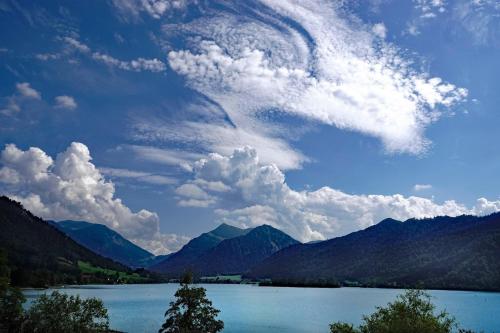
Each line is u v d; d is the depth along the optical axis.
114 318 153.62
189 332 75.00
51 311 70.44
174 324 78.31
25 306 135.12
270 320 162.00
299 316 178.25
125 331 118.88
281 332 129.12
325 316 178.38
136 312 177.12
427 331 46.00
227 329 136.62
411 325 46.69
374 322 49.69
